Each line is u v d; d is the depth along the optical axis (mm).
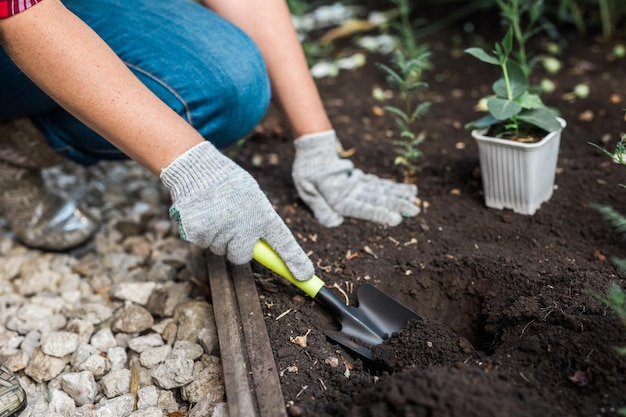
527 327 1400
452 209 1869
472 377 1171
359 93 2654
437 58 2857
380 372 1433
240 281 1611
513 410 1112
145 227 2143
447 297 1657
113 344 1688
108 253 2047
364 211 1812
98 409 1463
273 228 1429
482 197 1903
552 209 1795
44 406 1500
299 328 1498
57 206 2047
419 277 1666
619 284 1481
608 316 1339
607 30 2730
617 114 2227
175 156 1340
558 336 1296
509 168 1722
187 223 1359
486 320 1528
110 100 1272
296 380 1358
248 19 1747
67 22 1240
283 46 1753
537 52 2746
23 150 1821
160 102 1353
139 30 1646
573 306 1390
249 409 1242
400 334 1445
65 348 1634
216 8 1784
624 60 2584
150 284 1834
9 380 1406
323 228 1820
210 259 1702
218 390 1433
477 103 2479
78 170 2424
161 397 1498
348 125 2408
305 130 1798
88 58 1252
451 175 2023
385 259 1709
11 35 1195
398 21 3201
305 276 1495
